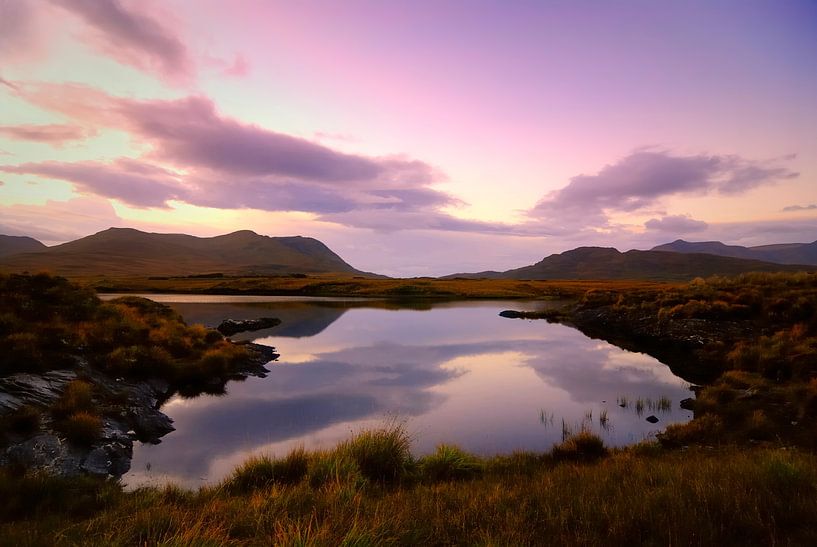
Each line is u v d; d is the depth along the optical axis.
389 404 19.41
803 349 21.48
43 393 14.98
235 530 5.86
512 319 56.47
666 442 13.88
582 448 12.59
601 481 7.84
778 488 6.45
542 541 5.12
